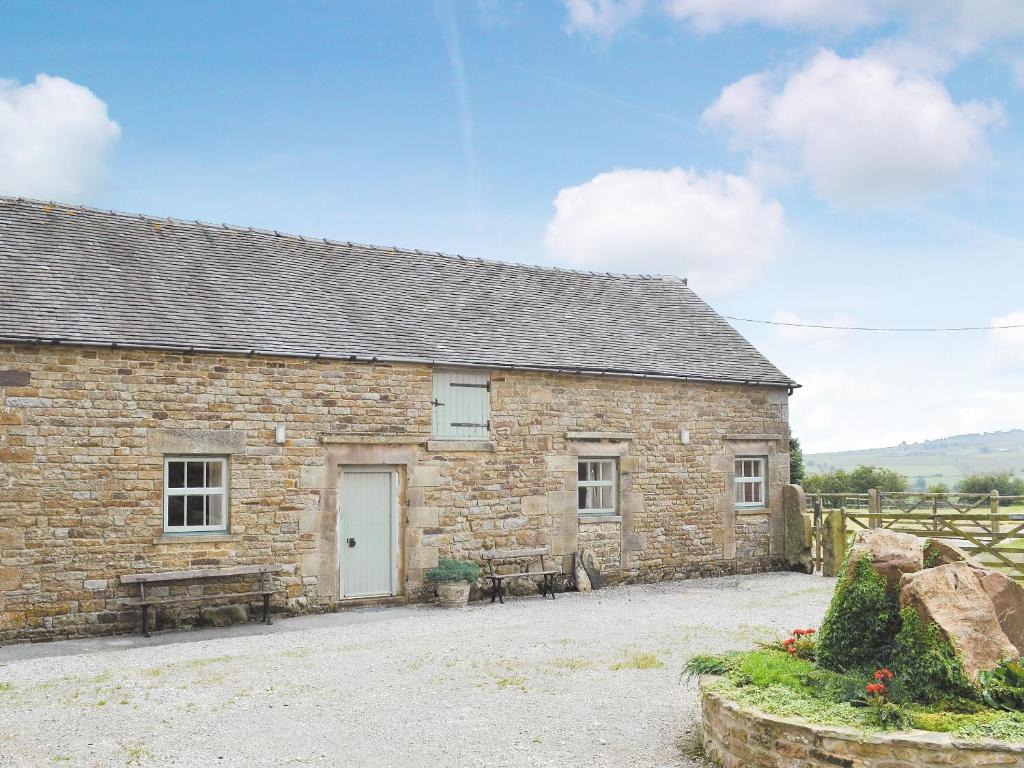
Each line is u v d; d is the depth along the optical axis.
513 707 7.93
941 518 17.11
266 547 12.34
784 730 5.84
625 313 18.08
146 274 13.05
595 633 11.22
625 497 15.73
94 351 11.31
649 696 8.27
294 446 12.63
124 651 10.23
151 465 11.59
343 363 13.07
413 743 6.98
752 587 15.41
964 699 6.04
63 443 11.07
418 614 12.69
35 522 10.86
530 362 14.73
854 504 29.16
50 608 10.88
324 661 9.68
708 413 16.88
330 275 15.10
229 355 12.19
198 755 6.70
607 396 15.64
